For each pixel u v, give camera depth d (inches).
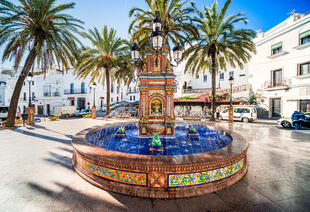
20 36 362.3
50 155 175.0
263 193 101.1
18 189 105.0
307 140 261.7
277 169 139.9
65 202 91.8
